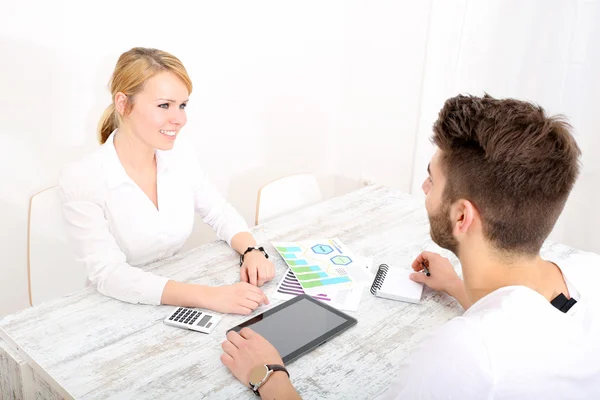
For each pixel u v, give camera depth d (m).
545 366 0.70
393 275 1.44
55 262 1.65
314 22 2.84
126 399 1.00
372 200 1.99
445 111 0.87
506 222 0.81
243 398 1.01
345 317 1.26
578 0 2.16
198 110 2.47
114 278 1.34
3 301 2.08
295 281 1.42
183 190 1.70
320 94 3.05
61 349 1.14
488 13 2.38
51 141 2.04
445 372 0.70
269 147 2.88
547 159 0.77
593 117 2.27
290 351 1.13
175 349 1.15
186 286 1.31
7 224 2.01
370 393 1.04
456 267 1.51
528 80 2.37
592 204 2.36
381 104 3.02
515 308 0.74
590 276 0.84
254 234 1.69
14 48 1.85
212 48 2.42
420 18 2.70
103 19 2.04
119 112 1.53
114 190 1.55
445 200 0.88
